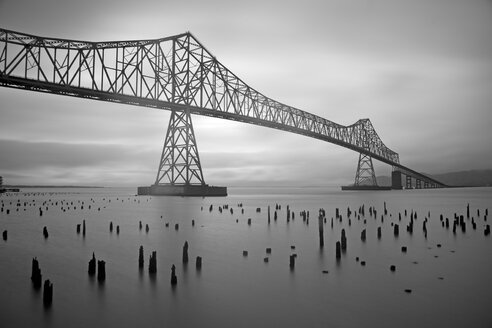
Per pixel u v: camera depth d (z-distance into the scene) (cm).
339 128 15950
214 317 1485
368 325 1407
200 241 3102
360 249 2748
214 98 9738
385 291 1761
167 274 2045
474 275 2019
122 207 7275
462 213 5788
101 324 1432
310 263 2298
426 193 17925
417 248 2781
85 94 7325
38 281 1855
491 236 3353
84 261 2344
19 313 1527
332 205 7994
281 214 5616
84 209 6806
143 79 8256
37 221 4672
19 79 6412
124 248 2784
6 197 12581
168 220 4731
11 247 2823
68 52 7050
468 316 1475
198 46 9481
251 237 3319
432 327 1385
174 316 1495
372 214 5550
